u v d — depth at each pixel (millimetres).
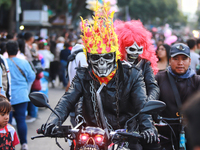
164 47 8367
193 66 10297
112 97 4070
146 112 3537
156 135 3631
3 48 8766
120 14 88125
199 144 1527
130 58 5570
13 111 7453
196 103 1558
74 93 4152
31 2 44500
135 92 4082
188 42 10969
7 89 6738
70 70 6855
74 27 56500
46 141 8266
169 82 5355
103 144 3357
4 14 39750
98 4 3988
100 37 3850
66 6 43312
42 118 10734
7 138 5023
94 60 3885
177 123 5172
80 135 3445
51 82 17844
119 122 4195
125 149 3980
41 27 41250
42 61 12219
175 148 5320
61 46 18344
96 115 4148
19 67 7684
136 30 5535
